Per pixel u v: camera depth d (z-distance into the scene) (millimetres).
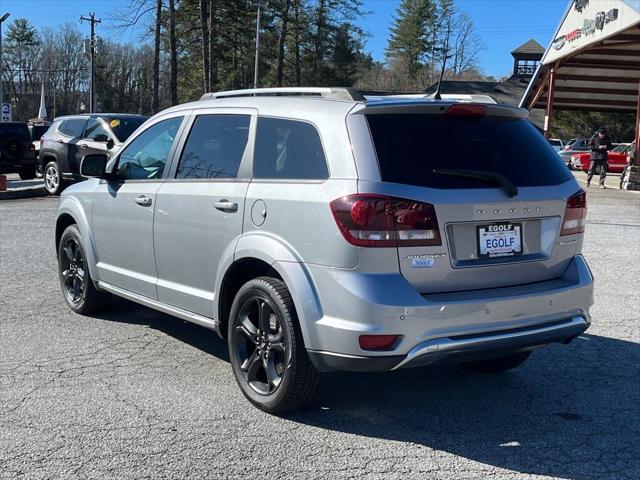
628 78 32469
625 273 8805
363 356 3742
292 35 57625
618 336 6184
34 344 5672
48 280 7953
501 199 4047
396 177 3838
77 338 5855
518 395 4797
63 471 3574
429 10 83312
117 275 5824
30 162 21047
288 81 61969
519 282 4211
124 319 6449
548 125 29516
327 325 3844
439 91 4641
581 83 34344
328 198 3883
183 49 44344
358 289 3734
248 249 4328
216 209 4645
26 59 100000
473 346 3889
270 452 3836
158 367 5180
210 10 42469
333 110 4129
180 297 5062
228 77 58562
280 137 4402
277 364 4328
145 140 5680
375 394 4770
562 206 4348
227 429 4121
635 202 18031
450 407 4562
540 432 4180
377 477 3572
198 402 4520
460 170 3982
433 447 3949
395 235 3756
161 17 37469
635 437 4125
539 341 4160
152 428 4113
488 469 3688
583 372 5281
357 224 3742
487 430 4199
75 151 16594
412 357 3768
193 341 5824
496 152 4227
